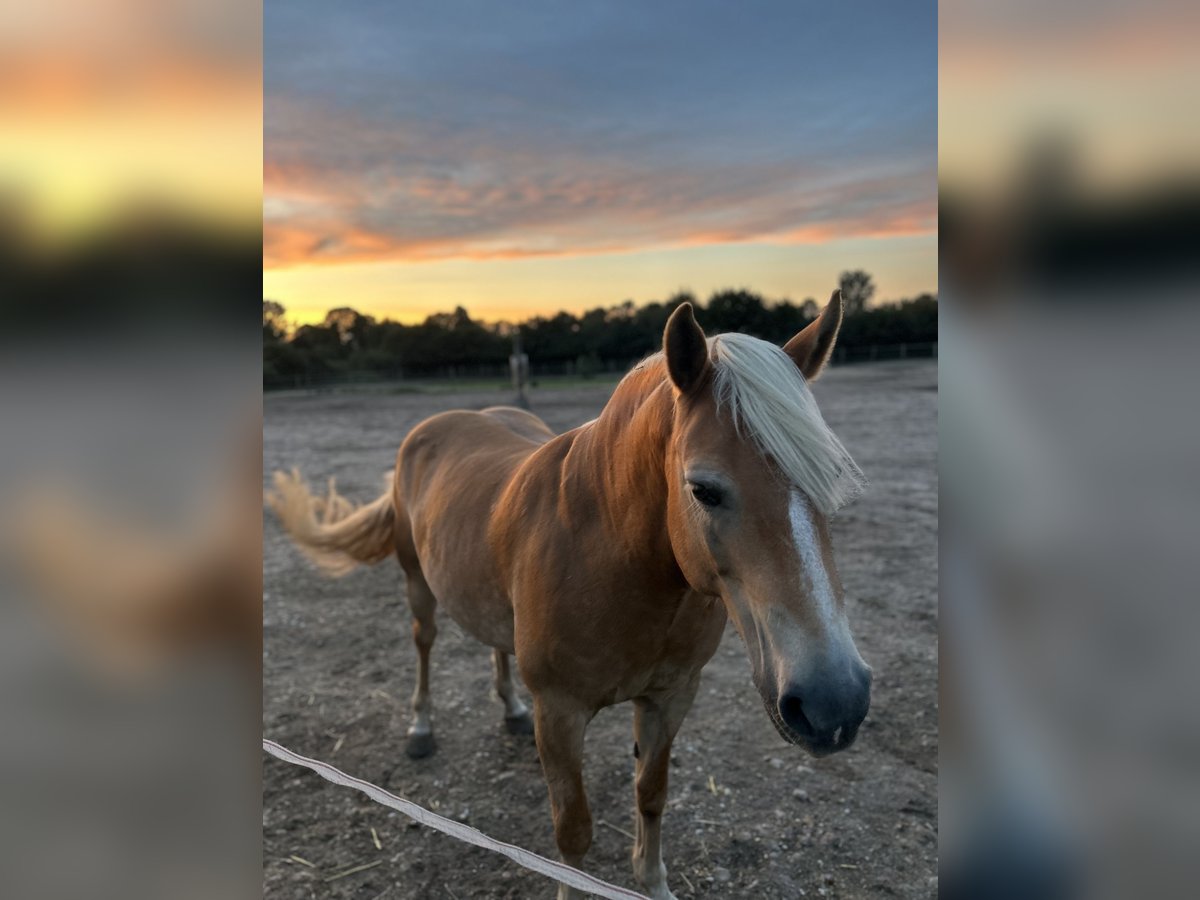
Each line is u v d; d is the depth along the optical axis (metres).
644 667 2.26
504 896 2.65
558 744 2.32
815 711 1.48
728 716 3.75
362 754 3.54
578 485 2.28
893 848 2.79
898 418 13.95
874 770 3.26
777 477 1.64
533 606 2.30
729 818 2.98
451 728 3.77
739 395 1.69
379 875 2.75
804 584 1.57
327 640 4.86
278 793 3.24
